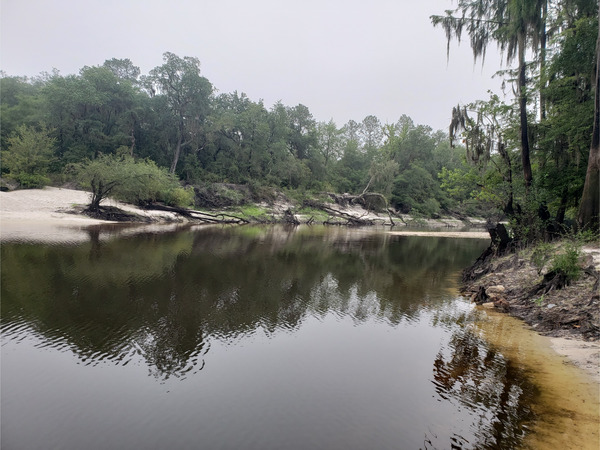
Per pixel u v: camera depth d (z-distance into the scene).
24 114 57.69
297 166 72.62
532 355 8.07
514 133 20.84
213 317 10.40
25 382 6.47
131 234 29.02
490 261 18.02
